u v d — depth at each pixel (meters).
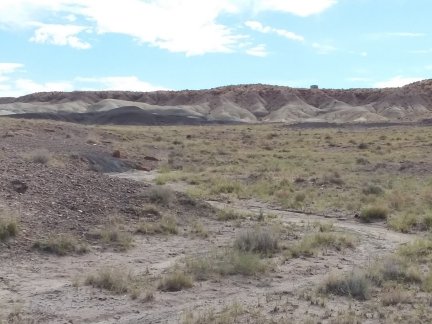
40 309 8.34
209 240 13.99
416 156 37.88
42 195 15.05
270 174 30.47
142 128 89.62
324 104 195.75
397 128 85.38
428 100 183.75
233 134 70.56
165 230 14.53
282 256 12.47
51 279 9.94
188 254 12.32
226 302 8.98
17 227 12.09
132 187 18.27
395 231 16.83
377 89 199.88
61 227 13.16
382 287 10.02
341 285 9.74
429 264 11.88
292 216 19.19
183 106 186.25
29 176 16.47
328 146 50.34
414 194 23.14
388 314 8.33
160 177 28.73
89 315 8.20
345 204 21.05
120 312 8.38
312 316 8.20
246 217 17.69
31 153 25.34
